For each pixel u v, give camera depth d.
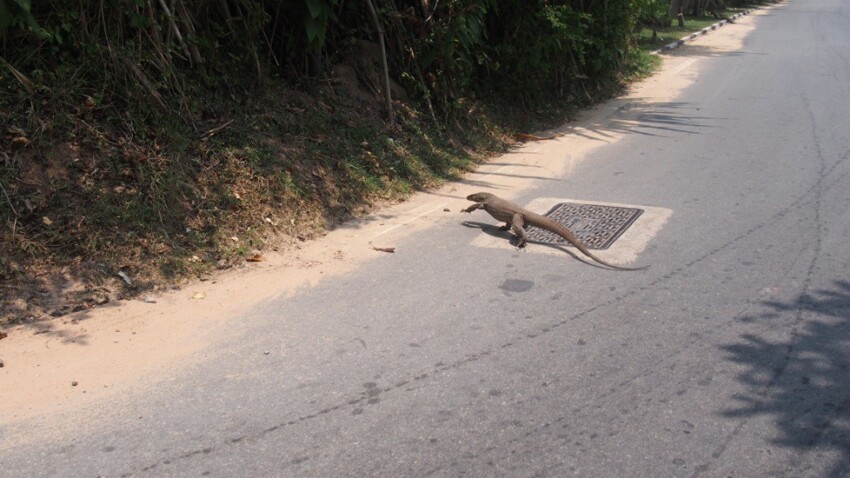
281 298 5.48
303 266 6.11
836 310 5.12
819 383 4.21
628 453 3.62
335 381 4.32
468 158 9.71
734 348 4.63
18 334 4.88
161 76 7.31
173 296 5.50
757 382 4.23
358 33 9.97
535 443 3.72
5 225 5.59
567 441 3.73
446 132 10.06
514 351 4.64
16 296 5.20
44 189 5.99
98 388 4.27
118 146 6.64
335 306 5.33
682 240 6.54
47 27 6.57
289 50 8.91
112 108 6.85
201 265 5.93
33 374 4.41
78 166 6.27
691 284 5.61
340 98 9.22
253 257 6.16
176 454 3.67
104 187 6.21
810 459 3.54
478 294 5.52
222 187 6.83
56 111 6.45
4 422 3.94
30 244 5.55
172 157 6.79
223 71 8.03
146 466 3.59
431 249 6.50
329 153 8.11
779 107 12.61
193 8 7.76
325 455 3.65
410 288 5.64
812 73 16.50
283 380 4.34
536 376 4.34
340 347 4.72
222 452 3.69
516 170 9.32
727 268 5.89
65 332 4.92
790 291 5.44
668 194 7.94
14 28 6.51
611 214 7.32
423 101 10.12
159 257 5.86
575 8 13.74
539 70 12.69
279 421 3.94
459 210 7.65
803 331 4.83
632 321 5.03
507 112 11.87
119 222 5.98
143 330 4.98
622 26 15.09
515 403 4.07
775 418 3.88
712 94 14.45
